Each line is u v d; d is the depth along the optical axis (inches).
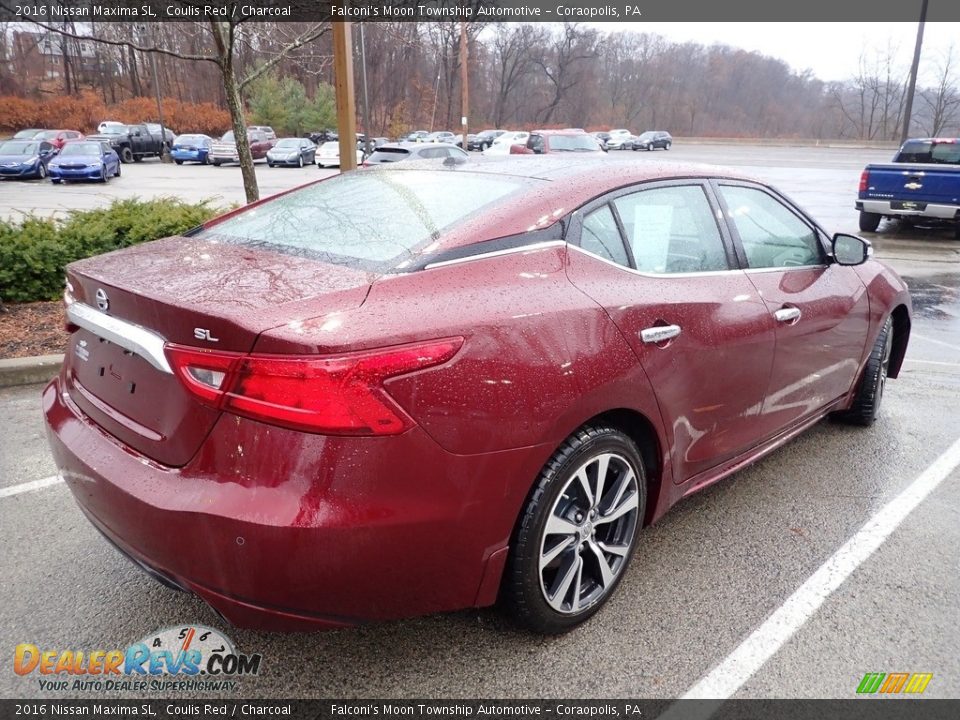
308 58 354.0
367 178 121.3
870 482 146.6
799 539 124.4
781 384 130.1
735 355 114.9
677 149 2201.0
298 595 75.5
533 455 85.1
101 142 986.1
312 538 72.3
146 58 2207.2
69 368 103.4
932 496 140.7
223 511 73.0
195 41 346.0
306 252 95.5
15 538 120.4
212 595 77.1
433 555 80.1
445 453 78.1
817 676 92.2
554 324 88.0
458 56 2527.1
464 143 1386.6
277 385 71.9
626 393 95.0
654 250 108.7
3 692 88.0
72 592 106.7
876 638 99.3
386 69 2472.9
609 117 3196.4
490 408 80.7
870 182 519.5
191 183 932.6
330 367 71.7
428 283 84.0
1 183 925.8
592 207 102.4
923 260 431.8
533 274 91.5
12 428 165.6
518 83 2994.6
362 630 99.6
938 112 2459.4
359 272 86.0
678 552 119.9
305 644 97.0
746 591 109.4
